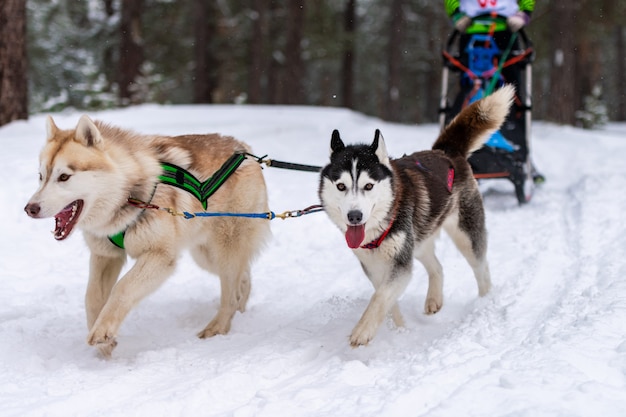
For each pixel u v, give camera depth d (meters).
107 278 4.21
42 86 19.86
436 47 29.42
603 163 10.71
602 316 3.73
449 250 6.27
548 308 4.28
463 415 2.75
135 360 3.83
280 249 6.52
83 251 6.26
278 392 3.29
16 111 10.31
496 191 9.02
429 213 4.29
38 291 5.24
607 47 33.31
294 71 21.95
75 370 3.58
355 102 35.72
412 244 4.08
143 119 12.48
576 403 2.73
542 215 7.32
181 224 4.14
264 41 22.86
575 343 3.38
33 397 3.26
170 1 21.06
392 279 3.96
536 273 5.15
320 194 4.12
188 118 13.06
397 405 2.93
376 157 3.91
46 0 20.17
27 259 5.89
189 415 3.08
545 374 3.03
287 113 15.08
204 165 4.41
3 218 6.56
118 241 4.02
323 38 23.64
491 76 7.98
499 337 3.79
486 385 3.01
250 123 12.62
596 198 7.52
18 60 10.26
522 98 8.07
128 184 3.86
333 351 3.95
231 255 4.57
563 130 15.48
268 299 5.22
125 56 18.39
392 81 24.02
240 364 3.67
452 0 8.05
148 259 3.95
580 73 25.42
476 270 4.77
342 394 3.17
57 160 3.58
